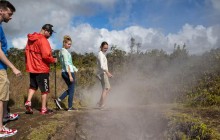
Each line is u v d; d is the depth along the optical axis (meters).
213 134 5.05
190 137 5.27
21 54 12.52
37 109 7.23
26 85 8.27
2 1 4.95
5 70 4.95
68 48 6.84
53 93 8.45
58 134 5.33
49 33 6.19
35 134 5.10
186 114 6.33
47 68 6.20
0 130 4.96
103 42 7.53
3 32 4.96
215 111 6.72
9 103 7.70
